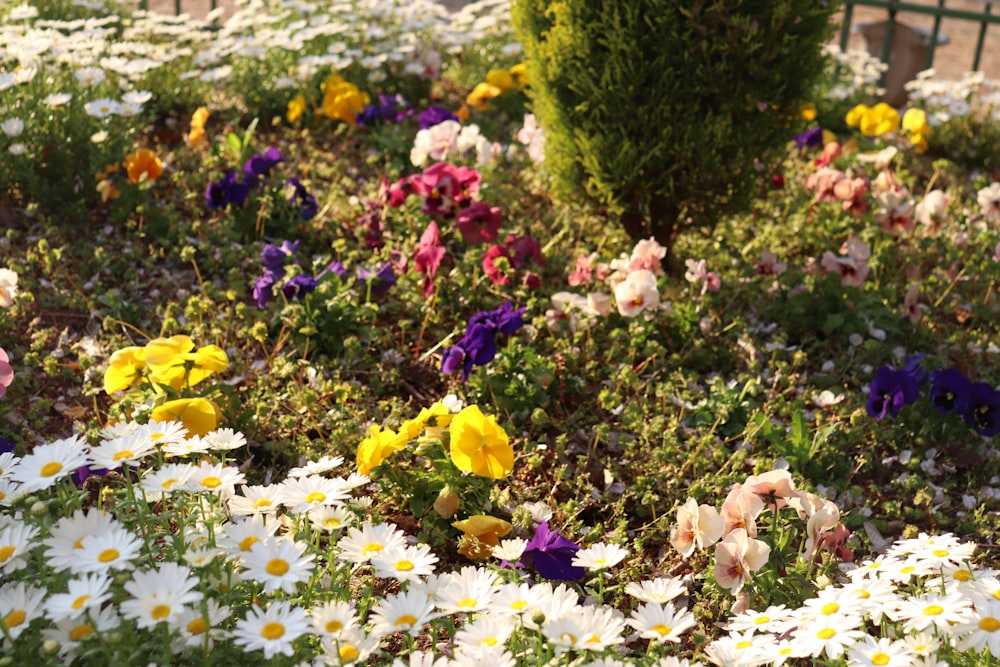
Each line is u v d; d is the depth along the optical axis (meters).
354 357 4.39
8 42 5.98
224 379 4.23
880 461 4.07
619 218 5.44
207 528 2.61
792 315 5.00
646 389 4.39
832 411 4.37
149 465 3.38
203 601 2.23
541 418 3.87
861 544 3.57
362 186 6.23
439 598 2.51
